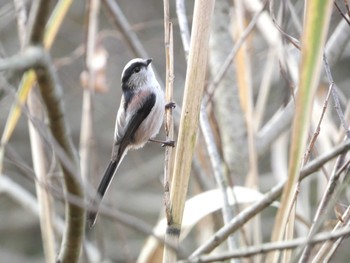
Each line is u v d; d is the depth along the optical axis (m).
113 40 22.66
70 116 22.58
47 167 9.84
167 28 7.61
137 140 10.64
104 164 21.33
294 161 5.84
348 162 6.55
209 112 10.06
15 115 9.04
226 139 12.17
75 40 22.66
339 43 11.12
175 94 20.77
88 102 10.84
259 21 10.88
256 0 11.02
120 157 10.16
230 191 8.92
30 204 13.30
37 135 9.50
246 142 12.09
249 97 9.75
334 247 6.70
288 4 8.76
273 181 18.02
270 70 10.75
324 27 5.26
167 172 7.28
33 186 21.44
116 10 11.94
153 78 10.94
